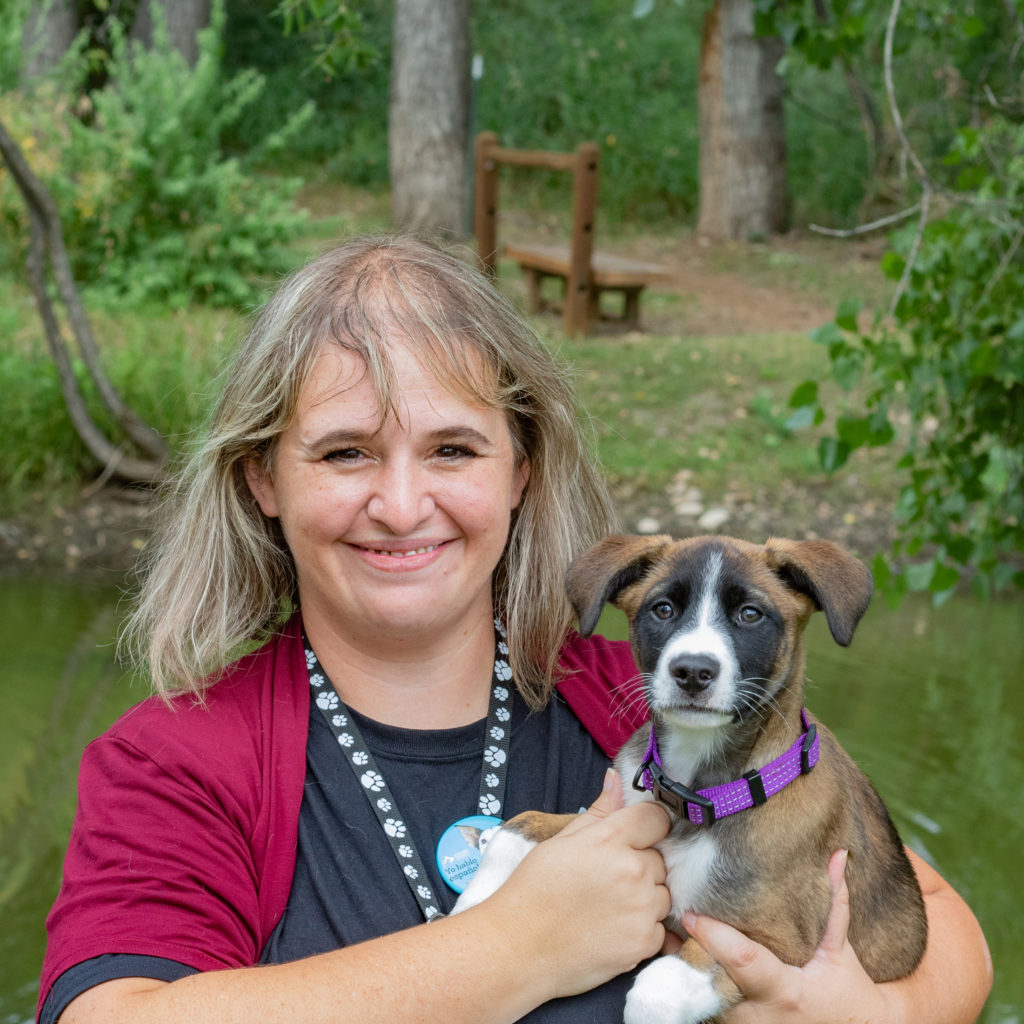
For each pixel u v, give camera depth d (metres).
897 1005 2.33
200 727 2.28
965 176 4.48
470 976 1.97
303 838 2.26
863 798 2.71
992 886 4.85
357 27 5.89
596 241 18.14
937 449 4.70
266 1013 1.84
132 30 16.55
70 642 7.01
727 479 9.58
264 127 20.41
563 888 2.11
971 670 6.88
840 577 2.50
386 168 19.88
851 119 20.16
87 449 9.56
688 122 20.81
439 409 2.31
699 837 2.38
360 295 2.36
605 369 11.55
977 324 4.37
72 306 8.88
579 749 2.61
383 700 2.44
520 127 20.72
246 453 2.50
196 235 12.51
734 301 15.03
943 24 5.02
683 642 2.43
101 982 1.91
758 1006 2.20
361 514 2.30
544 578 2.66
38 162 12.64
